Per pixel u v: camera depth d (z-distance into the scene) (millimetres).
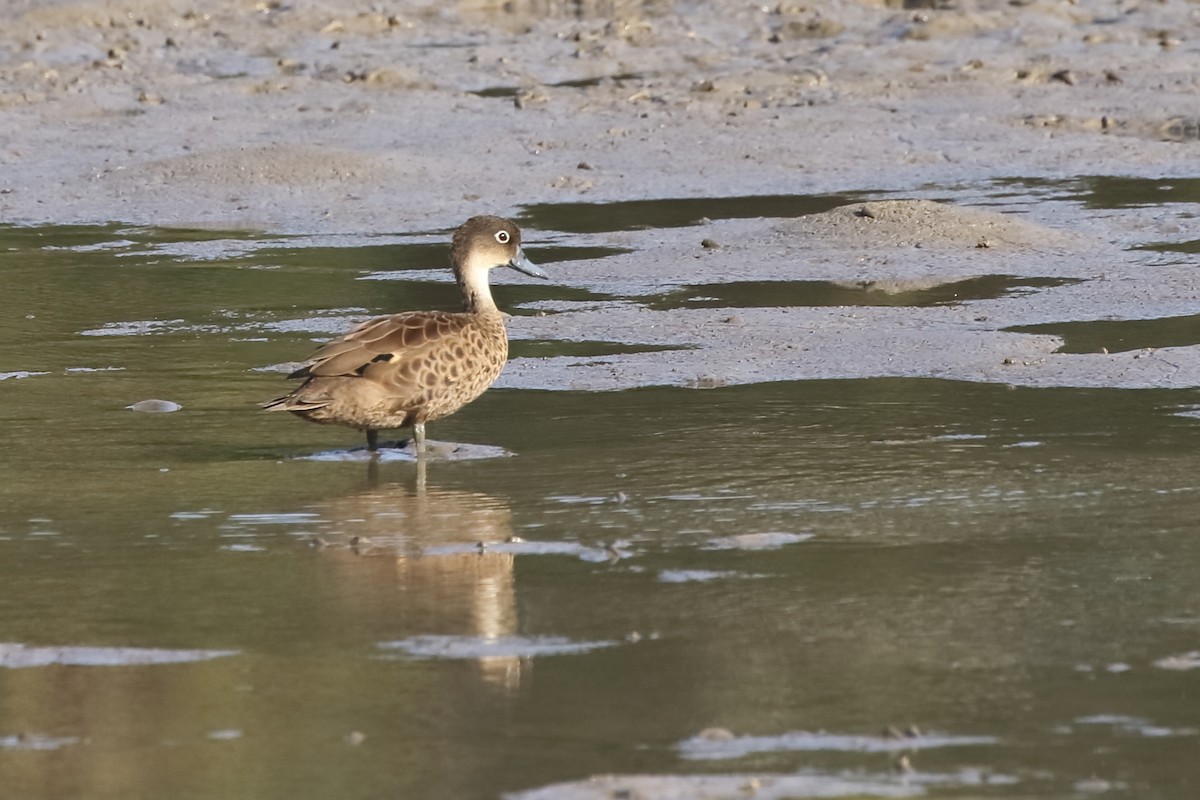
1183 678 8562
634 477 12406
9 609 9805
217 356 17141
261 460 13203
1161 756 7691
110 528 11398
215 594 10008
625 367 15953
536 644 9133
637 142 29203
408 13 39688
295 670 8820
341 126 30594
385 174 26953
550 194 26094
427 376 12938
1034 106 31234
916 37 37344
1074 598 9734
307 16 38594
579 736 7965
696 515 11453
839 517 11344
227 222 24922
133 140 29953
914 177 26859
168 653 9086
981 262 20562
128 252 22953
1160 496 11688
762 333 17125
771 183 26516
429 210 25172
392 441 13602
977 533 10961
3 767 7730
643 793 7312
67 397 15445
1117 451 12836
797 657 8898
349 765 7691
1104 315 17578
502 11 40125
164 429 14273
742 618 9484
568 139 29375
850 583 10031
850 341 16625
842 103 31828
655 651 9008
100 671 8852
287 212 25344
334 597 9922
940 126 30109
